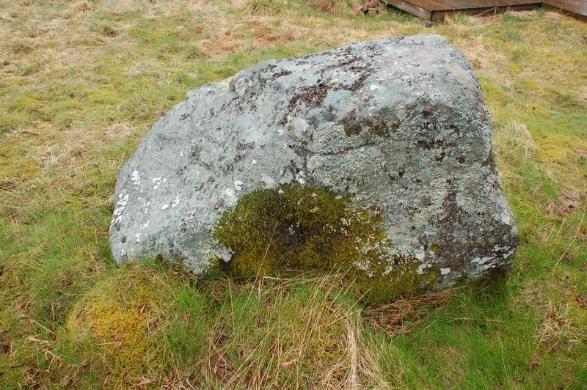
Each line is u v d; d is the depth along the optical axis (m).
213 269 3.05
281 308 2.84
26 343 2.76
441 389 2.60
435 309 2.99
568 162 4.84
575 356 2.81
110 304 2.79
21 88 5.72
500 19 9.04
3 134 4.84
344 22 8.63
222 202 3.03
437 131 2.85
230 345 2.72
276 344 2.68
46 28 7.52
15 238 3.58
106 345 2.64
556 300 3.15
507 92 6.34
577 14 9.02
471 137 2.88
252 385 2.55
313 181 2.94
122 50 6.95
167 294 2.88
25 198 4.01
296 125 2.96
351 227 2.98
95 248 3.39
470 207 2.95
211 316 2.90
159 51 7.02
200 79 6.15
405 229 2.97
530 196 4.25
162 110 5.38
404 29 8.36
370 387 2.53
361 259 2.99
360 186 2.93
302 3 9.35
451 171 2.92
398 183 2.93
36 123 5.07
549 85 6.65
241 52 7.04
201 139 3.38
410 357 2.73
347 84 2.97
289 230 3.02
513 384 2.64
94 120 5.14
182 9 8.67
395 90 2.86
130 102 5.46
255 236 3.01
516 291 3.19
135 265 3.04
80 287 3.10
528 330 2.91
